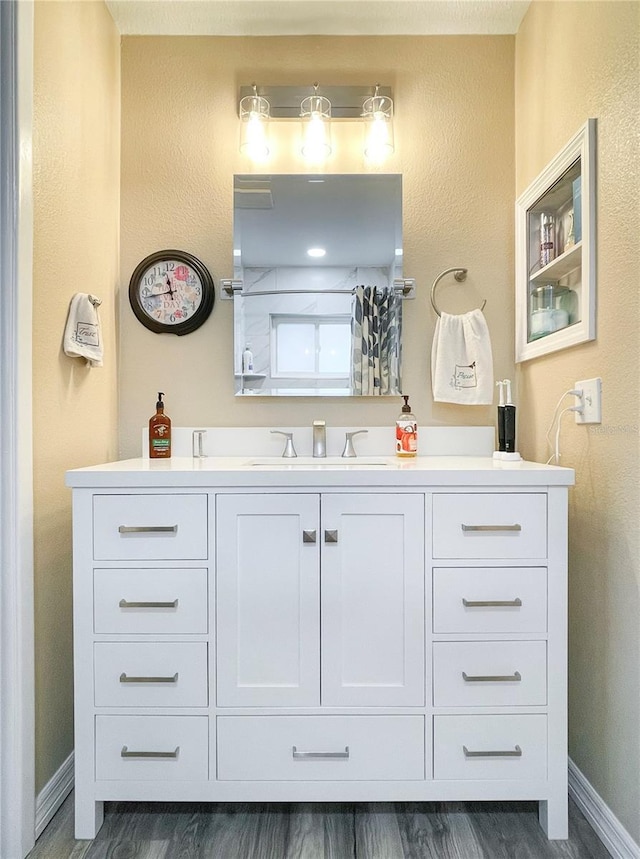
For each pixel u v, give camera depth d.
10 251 1.21
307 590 1.28
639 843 1.16
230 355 1.89
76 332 1.50
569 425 1.50
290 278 1.87
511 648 1.28
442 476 1.27
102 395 1.73
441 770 1.28
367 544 1.29
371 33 1.87
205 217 1.88
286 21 1.82
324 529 1.28
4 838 1.20
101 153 1.72
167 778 1.28
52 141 1.41
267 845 1.24
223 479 1.27
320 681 1.28
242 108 1.81
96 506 1.28
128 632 1.28
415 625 1.28
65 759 1.46
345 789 1.28
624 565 1.23
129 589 1.28
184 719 1.28
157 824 1.32
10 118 1.21
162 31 1.87
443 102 1.88
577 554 1.45
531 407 1.76
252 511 1.28
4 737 1.21
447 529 1.28
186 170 1.88
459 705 1.28
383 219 1.87
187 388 1.88
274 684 1.28
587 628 1.39
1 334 1.21
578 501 1.45
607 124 1.29
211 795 1.28
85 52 1.60
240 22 1.83
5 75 1.21
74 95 1.53
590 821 1.33
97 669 1.28
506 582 1.28
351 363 1.87
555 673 1.28
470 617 1.28
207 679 1.28
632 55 1.18
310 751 1.28
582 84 1.41
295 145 1.88
